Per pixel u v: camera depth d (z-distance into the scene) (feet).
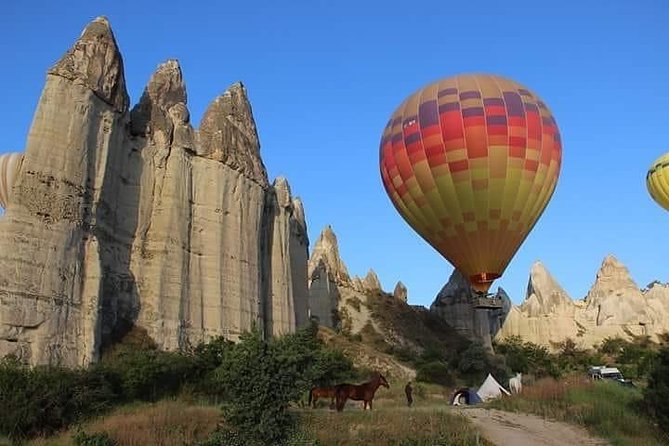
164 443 66.28
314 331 206.80
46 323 97.50
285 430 63.98
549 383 94.84
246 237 153.17
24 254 98.17
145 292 126.52
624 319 336.70
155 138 138.51
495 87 106.11
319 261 284.20
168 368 102.42
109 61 121.49
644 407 76.18
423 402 123.65
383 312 300.20
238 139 160.56
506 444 66.39
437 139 102.99
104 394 86.89
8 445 66.90
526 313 346.33
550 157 105.29
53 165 106.01
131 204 129.49
